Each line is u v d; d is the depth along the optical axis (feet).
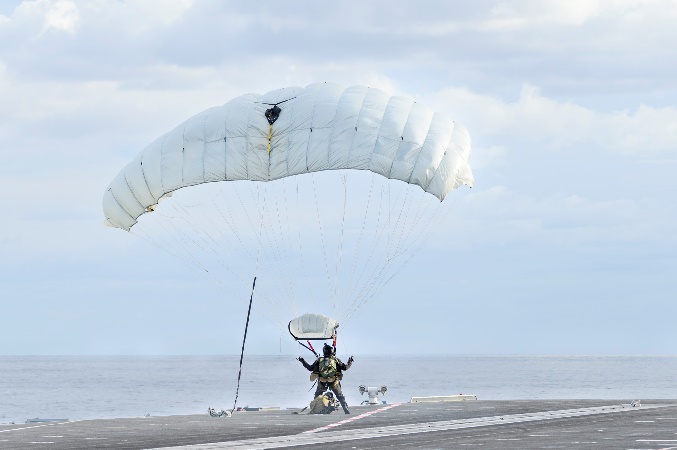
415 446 201.05
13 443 213.66
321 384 302.66
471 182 315.17
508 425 248.11
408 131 311.68
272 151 311.06
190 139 317.01
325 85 323.98
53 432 241.76
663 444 196.75
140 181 320.70
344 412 298.15
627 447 192.03
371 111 314.76
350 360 306.55
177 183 315.99
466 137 322.34
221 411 298.15
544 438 213.05
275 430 239.91
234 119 314.76
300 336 306.76
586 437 213.25
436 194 309.83
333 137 310.65
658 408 299.79
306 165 310.45
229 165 312.29
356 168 309.83
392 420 265.75
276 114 313.53
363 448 198.08
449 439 214.69
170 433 235.20
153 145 325.01
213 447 201.57
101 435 231.09
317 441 213.25
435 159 308.19
